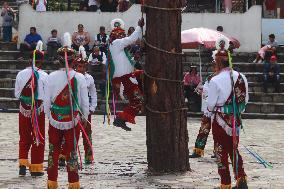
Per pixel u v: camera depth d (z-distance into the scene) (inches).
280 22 1400.1
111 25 498.3
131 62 493.4
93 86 557.6
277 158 645.9
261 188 467.8
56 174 432.5
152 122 510.0
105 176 510.9
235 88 415.5
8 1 1651.1
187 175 509.4
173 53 504.4
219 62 420.8
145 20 514.6
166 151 510.6
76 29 1380.4
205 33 1091.9
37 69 506.9
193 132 893.8
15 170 542.0
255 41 1357.0
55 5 1561.3
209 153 660.7
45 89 426.9
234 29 1360.7
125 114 491.5
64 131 428.1
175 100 507.5
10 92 1230.3
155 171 514.0
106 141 772.0
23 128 510.3
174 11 504.4
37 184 474.3
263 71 1226.0
